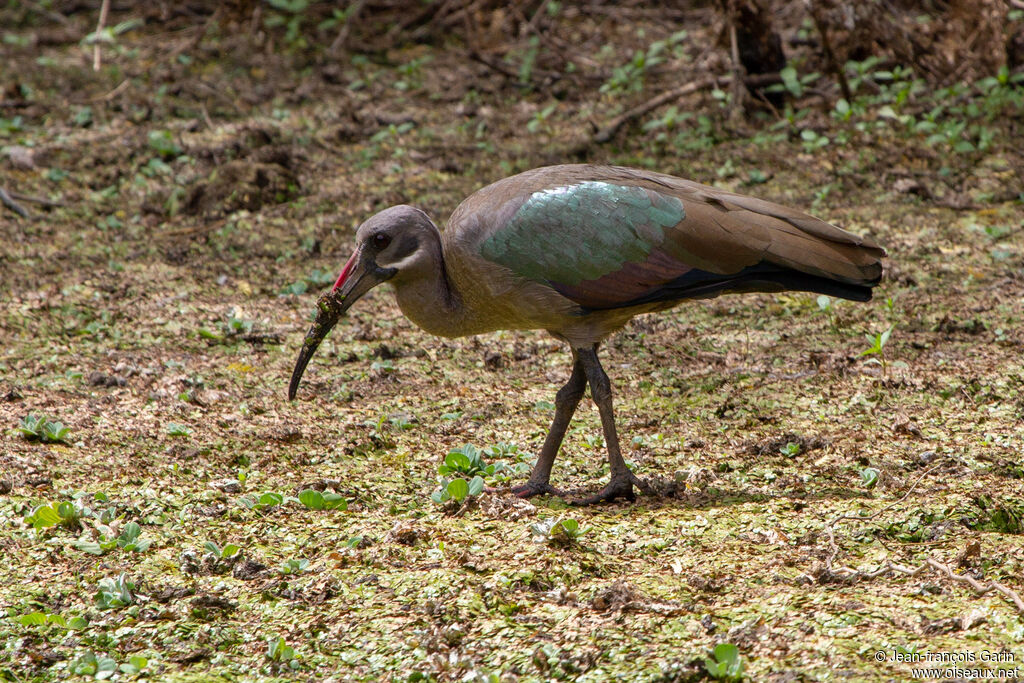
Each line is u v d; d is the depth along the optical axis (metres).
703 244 8.86
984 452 9.82
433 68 21.73
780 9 22.66
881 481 9.32
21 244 15.31
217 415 11.07
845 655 6.88
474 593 7.92
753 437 10.36
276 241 15.62
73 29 23.69
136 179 17.39
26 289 14.04
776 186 16.66
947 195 16.16
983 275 13.86
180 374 11.96
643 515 8.96
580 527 8.74
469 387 11.72
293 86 21.05
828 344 12.41
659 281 8.91
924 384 11.25
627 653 7.12
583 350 9.27
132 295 14.00
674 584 7.93
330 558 8.48
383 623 7.69
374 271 9.53
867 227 15.26
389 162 17.95
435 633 7.51
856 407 10.91
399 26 23.25
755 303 13.59
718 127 18.53
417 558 8.42
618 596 7.71
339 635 7.63
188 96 20.48
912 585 7.76
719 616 7.46
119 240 15.63
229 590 8.13
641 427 10.70
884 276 13.91
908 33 19.20
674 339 12.73
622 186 9.09
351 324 13.36
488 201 9.22
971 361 11.77
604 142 18.25
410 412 11.16
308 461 10.12
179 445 10.33
